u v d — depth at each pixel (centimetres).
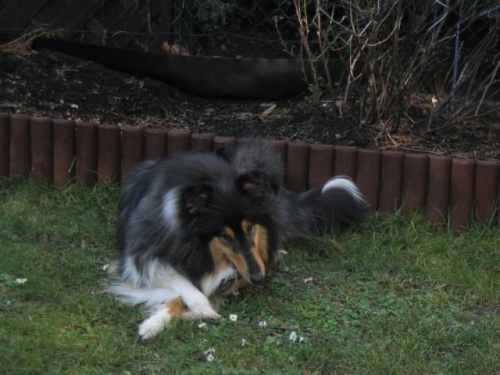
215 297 443
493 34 515
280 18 561
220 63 552
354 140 510
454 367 413
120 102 539
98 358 411
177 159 445
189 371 409
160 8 574
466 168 482
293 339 422
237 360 414
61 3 576
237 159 451
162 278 439
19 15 575
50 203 497
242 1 583
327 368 412
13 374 403
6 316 427
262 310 438
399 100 512
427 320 434
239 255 430
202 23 582
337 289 451
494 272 461
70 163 508
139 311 436
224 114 544
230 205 429
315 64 536
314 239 480
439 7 521
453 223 486
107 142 504
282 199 465
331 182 489
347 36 543
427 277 458
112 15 576
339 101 540
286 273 460
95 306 434
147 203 444
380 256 469
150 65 557
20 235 477
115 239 477
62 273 452
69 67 554
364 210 492
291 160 496
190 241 434
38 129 506
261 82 553
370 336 427
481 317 437
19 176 511
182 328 425
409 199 490
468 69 530
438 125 528
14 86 533
